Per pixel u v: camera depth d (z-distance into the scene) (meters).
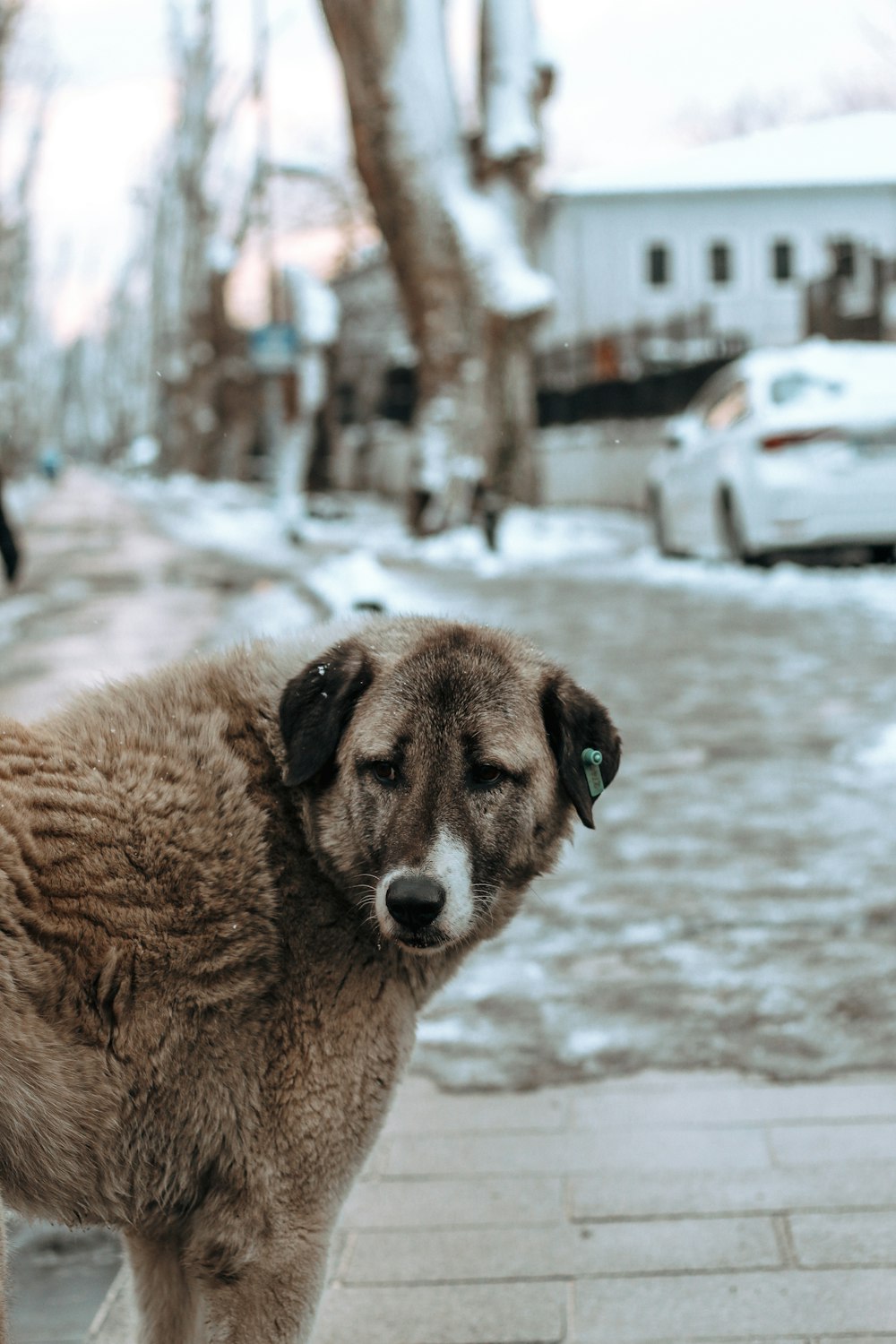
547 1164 4.04
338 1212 2.90
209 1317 2.79
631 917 6.04
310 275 32.03
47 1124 2.56
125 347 121.12
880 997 5.05
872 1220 3.67
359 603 6.98
